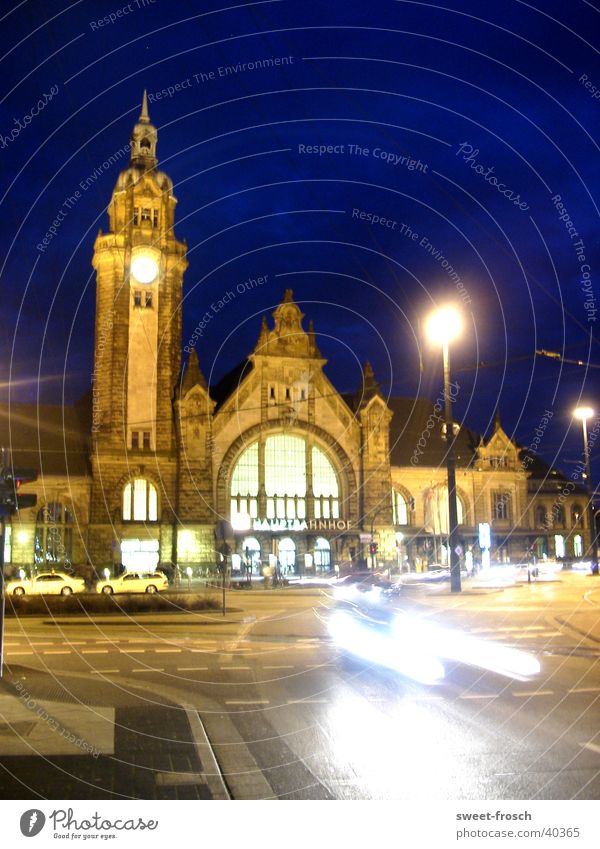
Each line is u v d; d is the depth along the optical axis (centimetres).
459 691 2005
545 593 5438
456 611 4012
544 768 1348
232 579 8231
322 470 9169
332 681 2155
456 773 1326
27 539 8006
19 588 6175
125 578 6544
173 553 8306
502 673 2250
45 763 1361
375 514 9050
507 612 3953
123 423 8356
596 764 1368
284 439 9094
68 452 8550
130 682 2144
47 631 3475
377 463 9175
